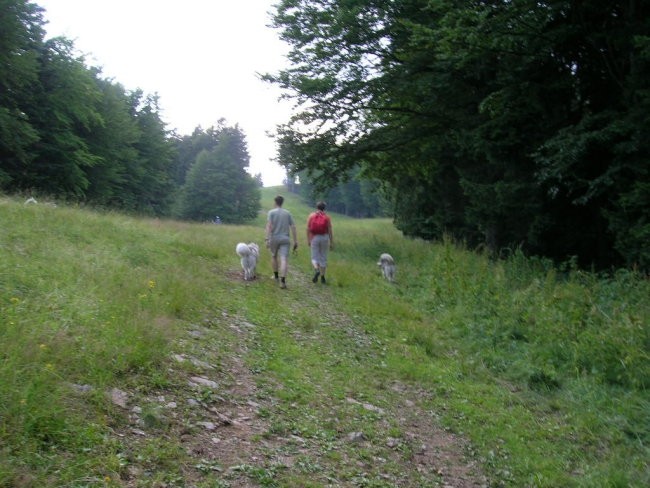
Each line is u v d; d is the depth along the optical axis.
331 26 17.20
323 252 11.70
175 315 6.21
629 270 11.36
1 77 26.98
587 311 8.30
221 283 9.14
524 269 12.29
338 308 9.42
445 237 17.16
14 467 2.72
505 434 5.19
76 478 2.81
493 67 14.92
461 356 7.65
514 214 16.00
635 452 5.05
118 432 3.40
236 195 81.69
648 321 7.34
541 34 12.88
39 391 3.28
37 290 5.48
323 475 3.68
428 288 11.68
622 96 13.18
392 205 33.50
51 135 31.58
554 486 4.32
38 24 31.81
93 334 4.58
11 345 3.73
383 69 17.80
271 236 10.26
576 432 5.43
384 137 19.89
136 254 8.89
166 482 3.05
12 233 7.99
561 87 13.60
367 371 6.34
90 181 39.06
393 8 16.69
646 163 11.50
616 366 6.63
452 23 13.52
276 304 8.56
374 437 4.57
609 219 12.43
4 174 27.27
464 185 17.19
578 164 13.07
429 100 16.95
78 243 8.68
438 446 4.75
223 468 3.39
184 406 4.05
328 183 21.75
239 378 5.02
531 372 6.83
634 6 12.40
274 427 4.20
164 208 58.28
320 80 17.75
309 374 5.73
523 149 15.15
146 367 4.39
